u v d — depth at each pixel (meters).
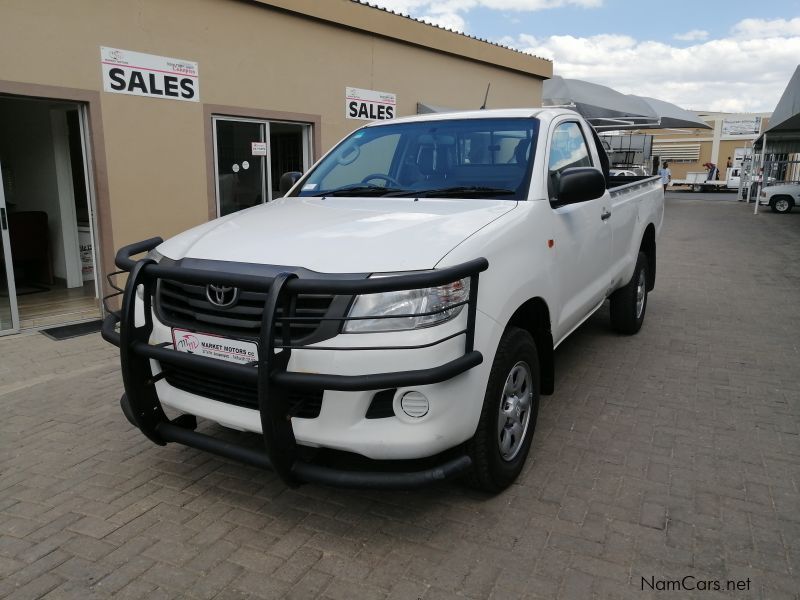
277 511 3.22
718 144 48.69
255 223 3.46
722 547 2.88
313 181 4.42
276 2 8.34
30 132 8.45
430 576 2.70
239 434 4.04
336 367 2.64
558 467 3.62
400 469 3.40
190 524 3.11
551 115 4.30
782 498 3.28
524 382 3.46
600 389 4.82
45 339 6.24
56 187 8.27
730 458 3.72
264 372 2.59
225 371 2.75
